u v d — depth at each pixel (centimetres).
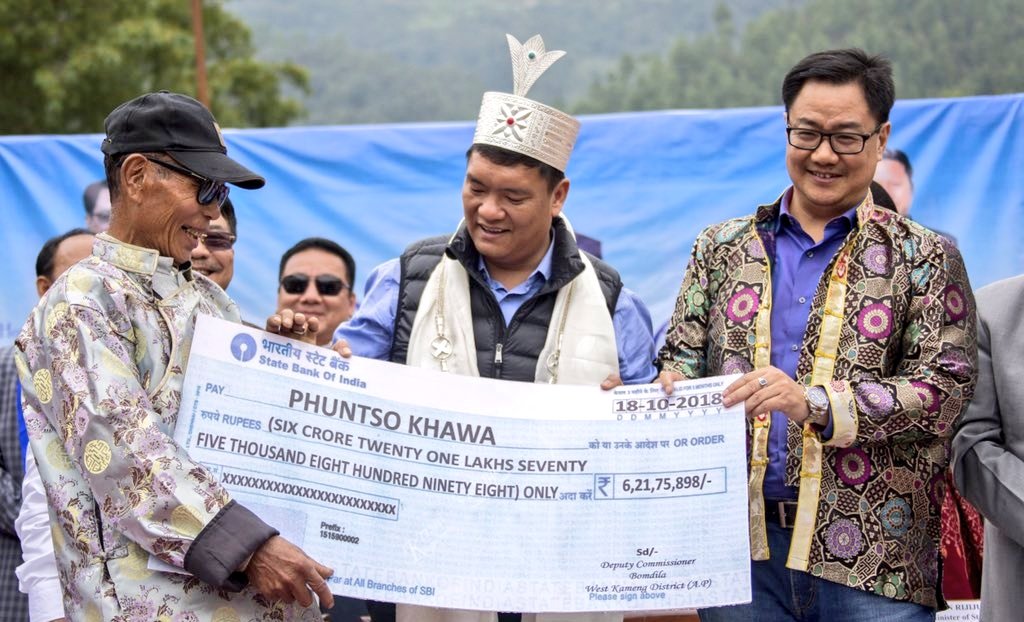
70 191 572
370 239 573
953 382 312
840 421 305
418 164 573
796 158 324
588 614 348
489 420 323
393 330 367
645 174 561
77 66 1728
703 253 347
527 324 359
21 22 1748
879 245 325
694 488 317
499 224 341
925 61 4450
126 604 264
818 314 324
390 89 12512
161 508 261
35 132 1805
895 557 312
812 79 322
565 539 317
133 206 283
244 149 573
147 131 280
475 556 314
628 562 315
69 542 272
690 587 312
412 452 317
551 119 338
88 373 265
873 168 326
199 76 1183
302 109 2222
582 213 563
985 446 349
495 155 336
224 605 271
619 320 370
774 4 13688
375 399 316
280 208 573
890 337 319
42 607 325
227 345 298
